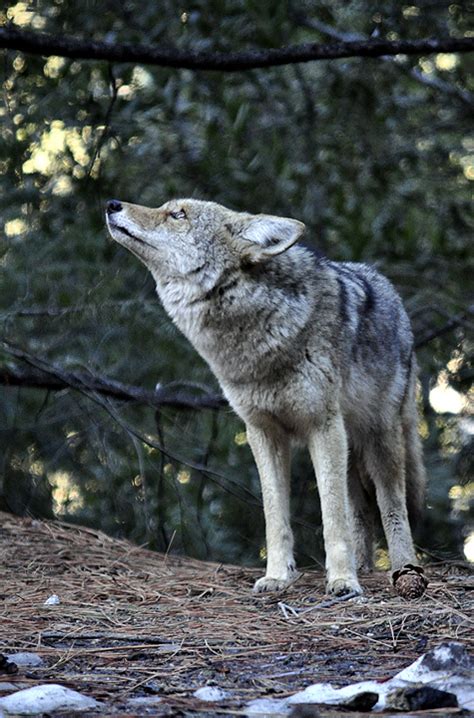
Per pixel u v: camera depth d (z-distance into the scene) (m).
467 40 11.26
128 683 5.86
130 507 13.35
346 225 13.38
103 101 13.46
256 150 13.38
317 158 13.78
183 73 13.11
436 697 5.20
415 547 10.98
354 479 10.04
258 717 5.08
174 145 13.56
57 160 13.35
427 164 14.49
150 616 7.66
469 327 13.29
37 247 12.89
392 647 6.55
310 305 8.50
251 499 13.77
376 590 8.49
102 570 9.43
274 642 6.83
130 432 11.61
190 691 5.69
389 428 9.69
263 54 10.98
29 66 12.48
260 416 8.77
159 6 12.52
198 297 8.58
